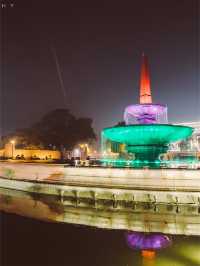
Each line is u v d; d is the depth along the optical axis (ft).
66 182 74.64
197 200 57.67
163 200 59.52
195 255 34.78
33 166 87.04
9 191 85.20
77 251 35.96
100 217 55.01
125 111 81.76
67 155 207.51
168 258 33.81
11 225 48.70
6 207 64.39
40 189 75.92
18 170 90.79
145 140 76.23
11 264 31.76
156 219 53.11
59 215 56.65
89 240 40.81
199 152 144.66
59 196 71.67
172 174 63.52
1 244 38.27
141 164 78.33
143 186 65.16
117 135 77.61
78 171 74.23
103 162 104.83
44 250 36.29
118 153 134.62
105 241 40.29
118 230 45.96
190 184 61.93
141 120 79.41
